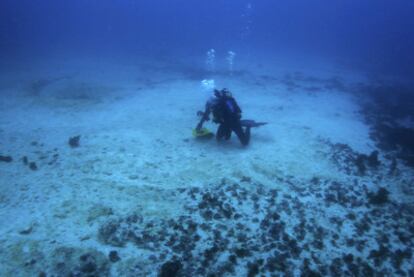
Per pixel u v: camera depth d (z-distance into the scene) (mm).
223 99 5953
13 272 3053
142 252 3385
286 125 7988
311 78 15961
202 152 6016
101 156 5699
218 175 5105
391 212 4426
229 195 4539
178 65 18391
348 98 11891
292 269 3285
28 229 3656
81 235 3594
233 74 15906
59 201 4250
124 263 3223
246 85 13281
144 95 10727
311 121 8555
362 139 7477
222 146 6355
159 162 5516
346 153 6352
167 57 21938
